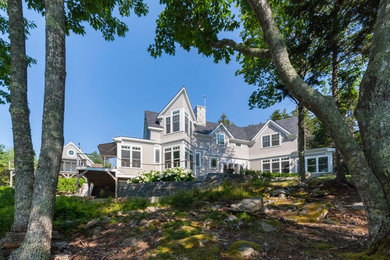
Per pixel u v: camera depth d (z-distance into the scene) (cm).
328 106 399
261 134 2802
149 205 870
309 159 2419
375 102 325
